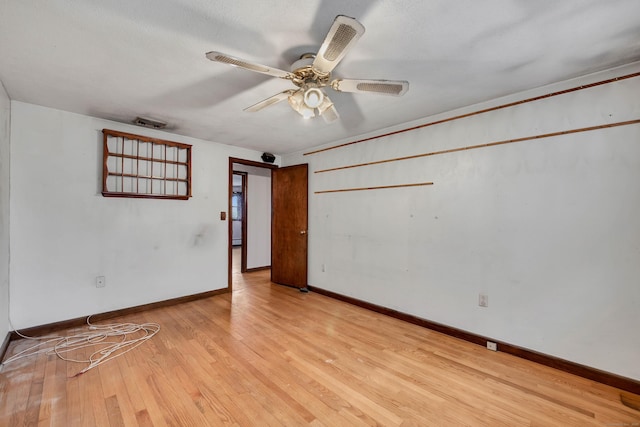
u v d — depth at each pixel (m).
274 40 1.66
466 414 1.70
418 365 2.23
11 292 2.57
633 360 1.90
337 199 3.92
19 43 1.68
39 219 2.71
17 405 1.73
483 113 2.56
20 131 2.61
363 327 2.95
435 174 2.88
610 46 1.71
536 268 2.28
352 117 2.96
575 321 2.11
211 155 4.00
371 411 1.72
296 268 4.47
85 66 1.96
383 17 1.45
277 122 3.14
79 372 2.08
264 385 1.96
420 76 2.08
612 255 1.97
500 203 2.46
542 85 2.23
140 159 3.32
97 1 1.34
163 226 3.54
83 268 2.96
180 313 3.32
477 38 1.63
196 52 1.79
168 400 1.80
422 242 2.99
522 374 2.11
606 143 1.99
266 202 5.96
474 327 2.61
